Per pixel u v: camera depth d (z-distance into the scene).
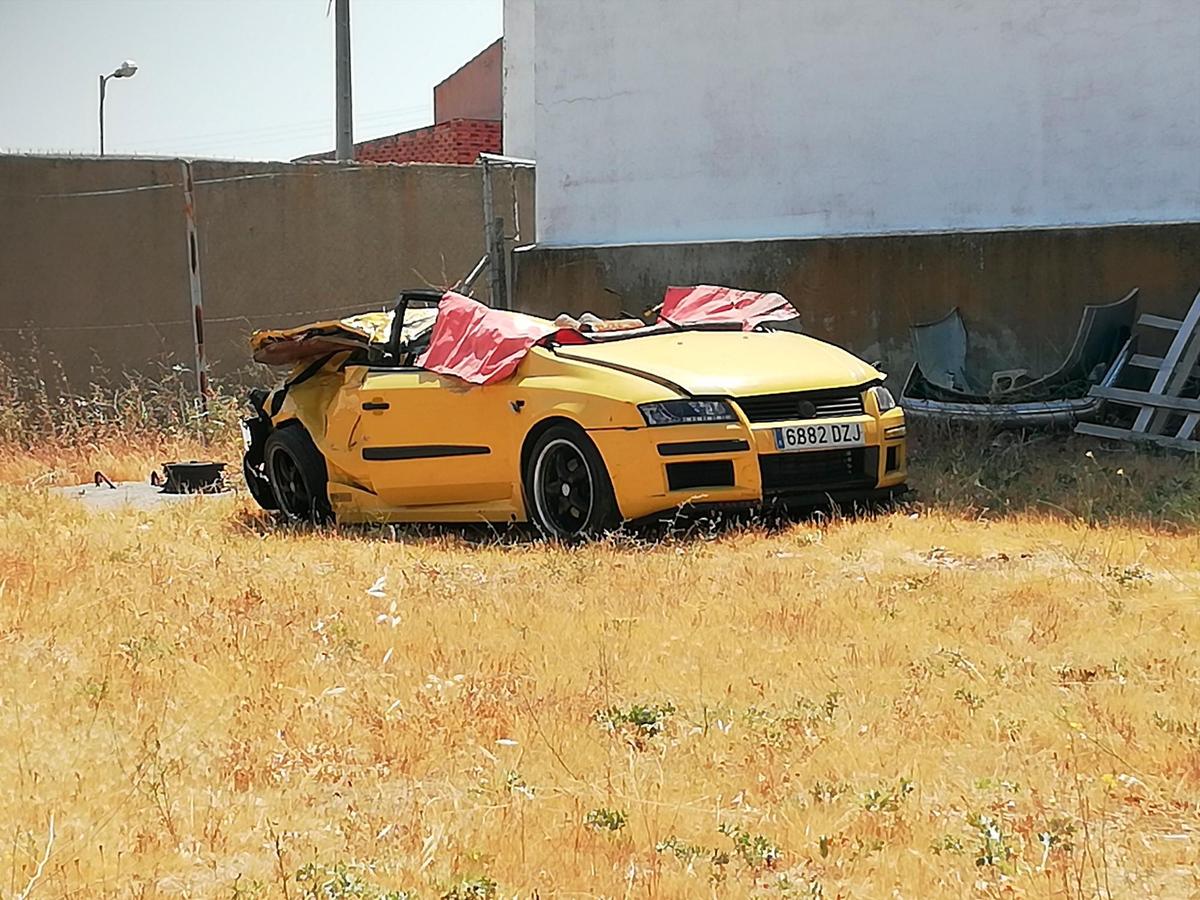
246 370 18.78
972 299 13.77
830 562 8.48
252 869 4.28
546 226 17.52
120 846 4.39
